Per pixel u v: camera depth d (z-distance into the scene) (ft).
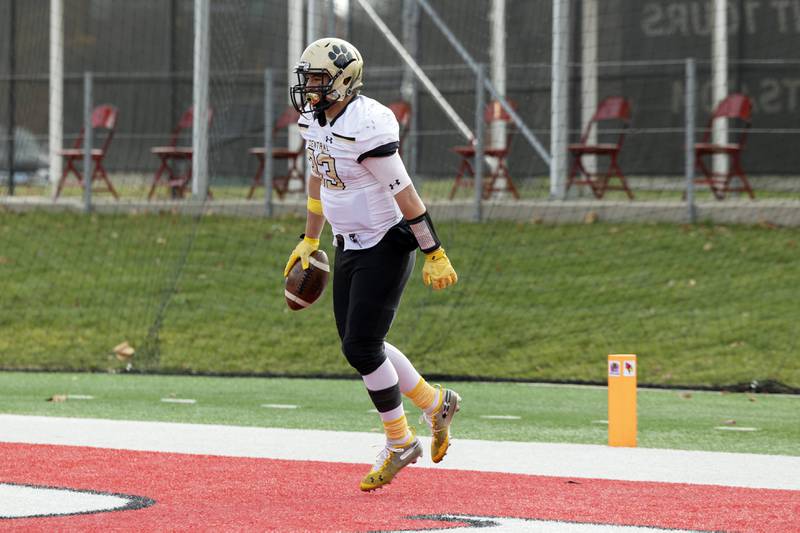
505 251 169.48
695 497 64.18
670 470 73.36
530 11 221.46
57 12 231.91
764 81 218.18
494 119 193.57
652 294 152.46
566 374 129.18
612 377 84.28
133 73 237.45
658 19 224.12
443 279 64.39
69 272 171.63
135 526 55.26
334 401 110.01
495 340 140.77
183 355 139.44
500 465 75.20
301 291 70.64
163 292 161.48
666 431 92.48
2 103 236.63
